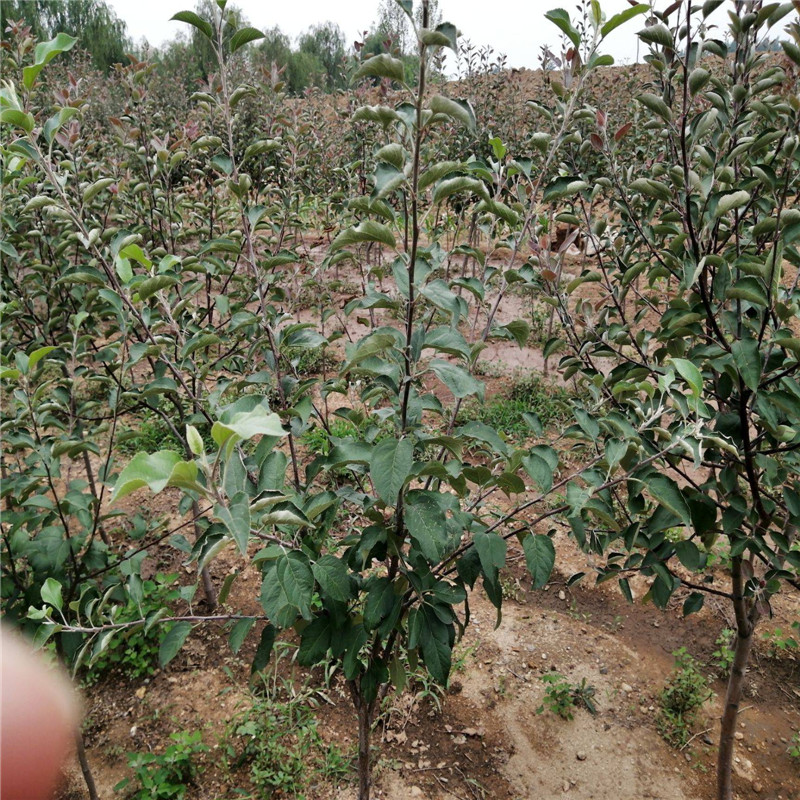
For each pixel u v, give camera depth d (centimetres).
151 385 241
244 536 113
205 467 118
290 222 429
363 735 235
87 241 225
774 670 357
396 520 181
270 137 349
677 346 248
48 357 301
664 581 211
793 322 463
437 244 208
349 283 841
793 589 412
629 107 705
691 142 213
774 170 214
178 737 298
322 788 289
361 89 614
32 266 318
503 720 326
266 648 189
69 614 249
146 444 529
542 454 192
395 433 191
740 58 228
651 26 203
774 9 207
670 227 243
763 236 245
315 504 178
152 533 445
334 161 626
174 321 248
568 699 332
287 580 150
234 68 1027
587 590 414
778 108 222
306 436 530
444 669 180
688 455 219
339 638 186
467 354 162
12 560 246
